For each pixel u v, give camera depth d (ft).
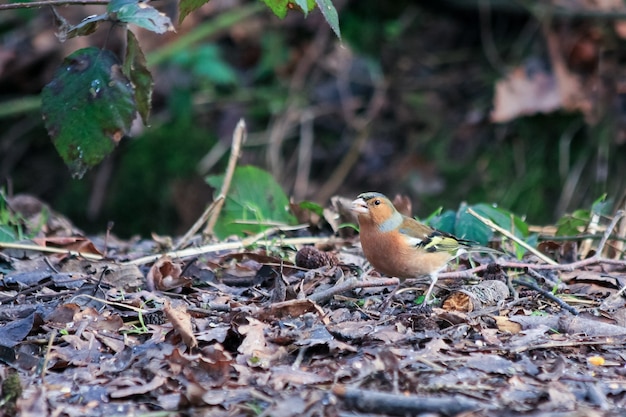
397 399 19.92
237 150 39.86
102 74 25.62
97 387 21.85
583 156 62.08
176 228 65.36
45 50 65.16
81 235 40.01
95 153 25.95
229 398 20.80
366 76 69.72
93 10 63.41
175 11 64.23
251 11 66.13
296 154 68.13
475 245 31.09
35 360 23.63
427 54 70.44
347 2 71.26
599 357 23.95
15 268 32.78
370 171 66.85
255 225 39.04
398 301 29.48
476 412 19.75
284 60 69.77
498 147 64.54
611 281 31.19
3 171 69.05
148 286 30.27
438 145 66.33
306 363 23.04
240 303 27.84
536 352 24.21
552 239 36.65
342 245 36.40
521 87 60.95
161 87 66.85
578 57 61.77
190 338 23.54
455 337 24.73
